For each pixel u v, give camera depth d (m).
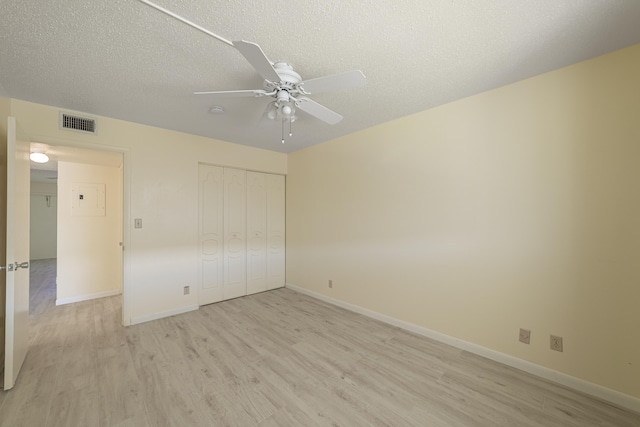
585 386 1.80
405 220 2.81
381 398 1.76
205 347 2.42
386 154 2.98
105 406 1.68
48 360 2.19
